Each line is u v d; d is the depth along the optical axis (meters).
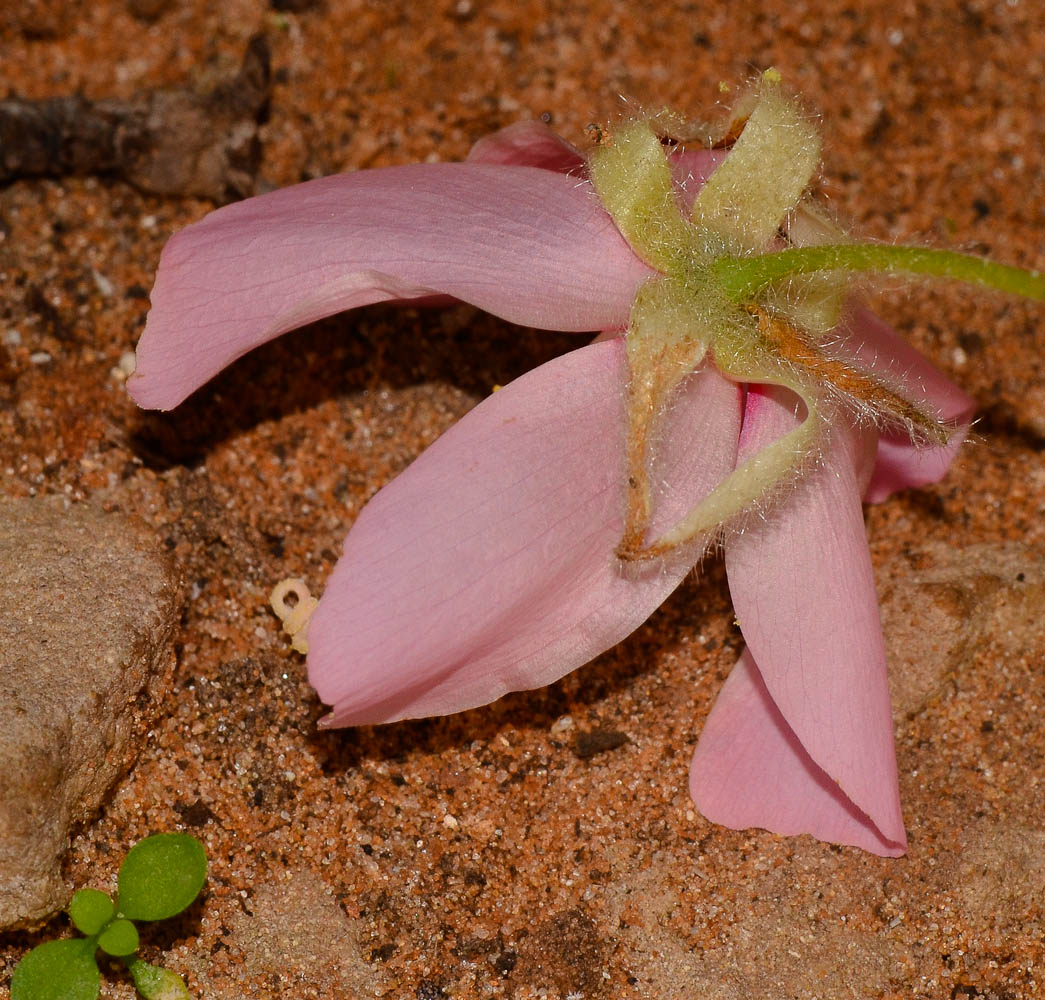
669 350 0.20
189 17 0.23
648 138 0.20
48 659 0.20
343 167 0.23
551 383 0.20
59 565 0.21
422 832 0.21
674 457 0.20
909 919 0.21
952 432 0.20
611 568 0.20
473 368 0.22
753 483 0.20
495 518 0.20
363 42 0.23
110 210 0.22
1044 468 0.23
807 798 0.21
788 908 0.21
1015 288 0.20
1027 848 0.21
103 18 0.23
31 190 0.22
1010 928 0.21
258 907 0.20
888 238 0.23
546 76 0.24
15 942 0.20
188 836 0.20
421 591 0.19
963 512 0.22
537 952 0.20
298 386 0.22
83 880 0.20
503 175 0.20
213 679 0.21
